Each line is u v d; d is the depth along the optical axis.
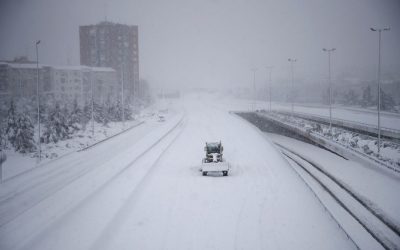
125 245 15.98
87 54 168.50
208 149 31.44
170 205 21.09
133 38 170.25
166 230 17.48
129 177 27.95
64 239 16.64
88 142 47.38
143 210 20.33
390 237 16.98
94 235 17.00
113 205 21.22
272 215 19.41
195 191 23.86
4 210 20.86
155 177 27.97
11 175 29.86
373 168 32.03
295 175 28.59
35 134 53.34
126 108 79.25
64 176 28.75
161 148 42.78
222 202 21.53
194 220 18.69
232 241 16.19
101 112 71.19
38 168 32.09
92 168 31.56
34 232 17.47
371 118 68.88
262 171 29.97
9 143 45.00
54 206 21.25
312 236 16.77
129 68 169.38
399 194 23.94
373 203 21.95
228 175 28.56
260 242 16.08
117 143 47.62
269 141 48.06
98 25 165.75
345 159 38.28
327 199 23.25
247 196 22.70
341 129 57.81
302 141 57.81
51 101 98.12
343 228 17.61
